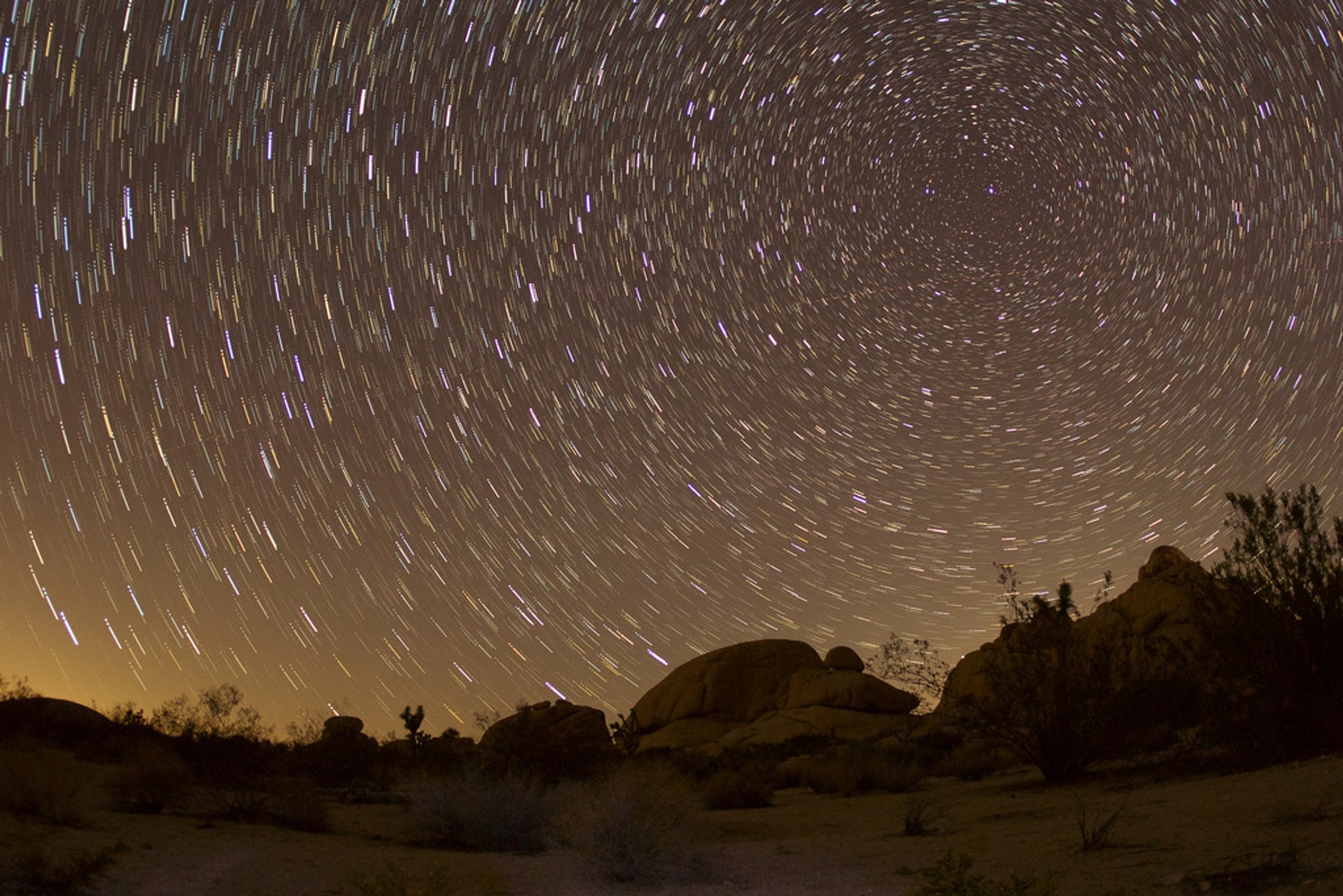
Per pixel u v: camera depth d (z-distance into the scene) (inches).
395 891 191.3
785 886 220.4
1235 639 342.6
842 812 406.6
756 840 318.0
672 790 281.7
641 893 217.5
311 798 354.3
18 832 244.8
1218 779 317.4
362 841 309.0
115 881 204.4
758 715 1177.4
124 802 342.3
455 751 558.9
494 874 238.1
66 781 305.7
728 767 678.5
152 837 271.7
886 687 1116.5
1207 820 235.9
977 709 454.6
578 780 446.3
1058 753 428.1
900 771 534.3
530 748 481.7
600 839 246.2
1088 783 392.8
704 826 321.1
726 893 213.6
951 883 163.9
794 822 375.9
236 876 220.8
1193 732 412.5
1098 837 230.5
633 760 531.5
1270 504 349.4
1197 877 172.7
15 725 569.9
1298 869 164.4
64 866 204.8
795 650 1272.1
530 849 297.0
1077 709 426.0
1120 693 422.6
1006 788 430.6
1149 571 760.3
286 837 299.9
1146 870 187.2
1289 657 329.4
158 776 351.9
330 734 592.1
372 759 560.4
